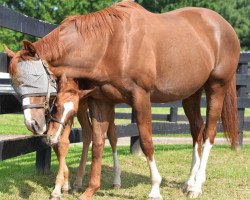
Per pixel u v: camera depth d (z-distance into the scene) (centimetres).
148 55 412
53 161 638
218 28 494
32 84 370
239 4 3928
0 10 398
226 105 522
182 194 469
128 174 558
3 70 429
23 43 368
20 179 488
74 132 558
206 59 470
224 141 907
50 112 382
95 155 421
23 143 457
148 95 419
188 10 494
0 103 419
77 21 405
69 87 384
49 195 433
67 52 396
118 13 416
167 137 983
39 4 2227
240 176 561
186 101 512
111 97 414
